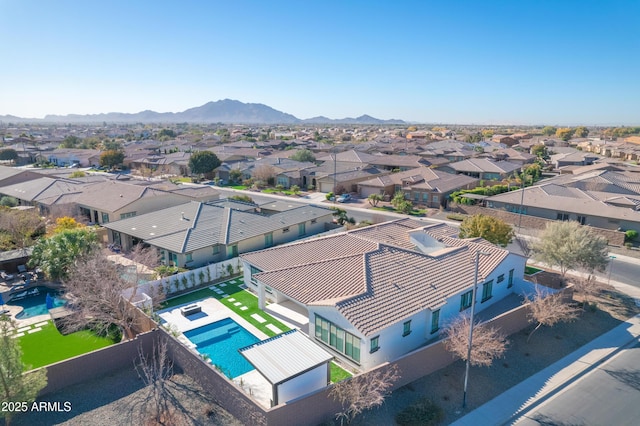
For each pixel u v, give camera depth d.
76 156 108.06
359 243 29.80
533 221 48.69
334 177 68.88
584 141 154.25
